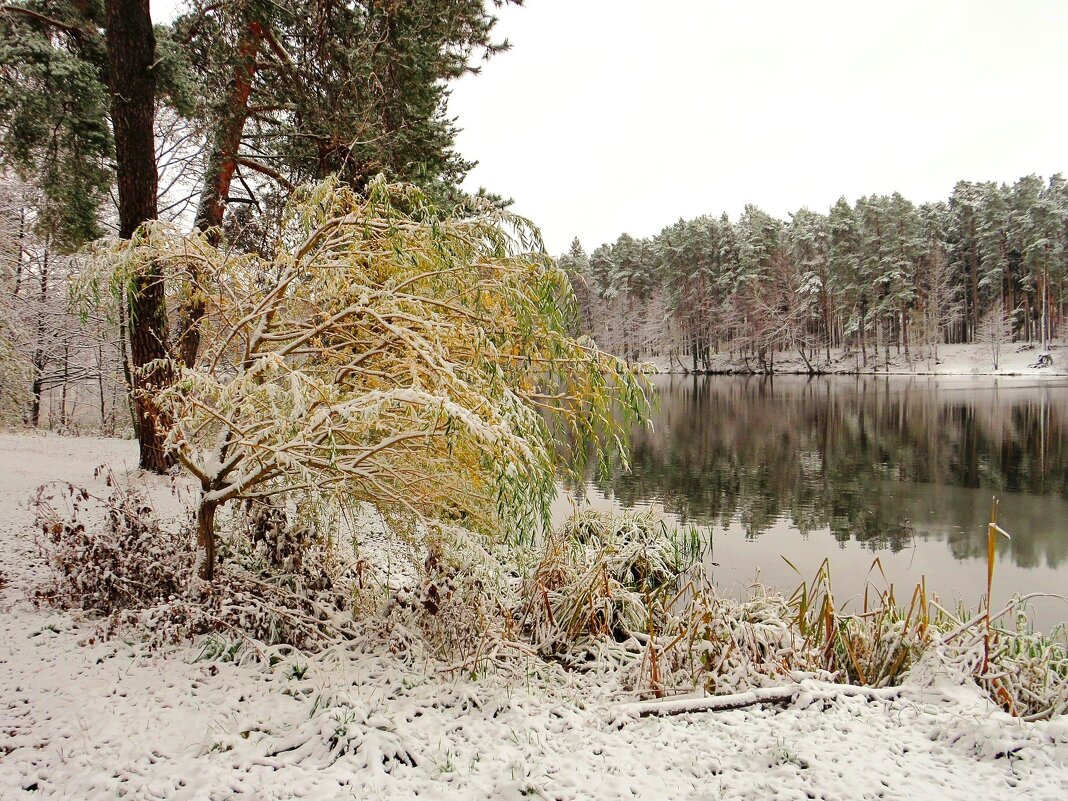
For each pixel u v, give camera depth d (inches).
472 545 148.7
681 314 2348.7
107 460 417.7
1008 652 148.9
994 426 808.3
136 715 109.7
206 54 364.8
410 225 152.9
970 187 2327.8
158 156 547.8
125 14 306.0
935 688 133.8
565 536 244.4
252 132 447.8
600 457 178.7
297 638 144.3
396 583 195.3
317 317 157.5
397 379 152.6
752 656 147.6
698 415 1053.2
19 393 610.2
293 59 365.7
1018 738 110.4
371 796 91.2
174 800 88.3
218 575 155.9
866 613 174.2
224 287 162.6
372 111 348.5
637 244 2699.3
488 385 142.0
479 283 156.6
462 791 94.8
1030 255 1926.7
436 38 396.5
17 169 367.9
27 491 293.4
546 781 97.7
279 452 132.6
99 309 155.6
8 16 320.2
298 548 161.9
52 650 133.3
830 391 1449.3
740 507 444.1
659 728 119.6
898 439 741.3
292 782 93.7
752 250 2086.6
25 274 642.2
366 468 149.8
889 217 2053.4
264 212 383.6
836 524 398.0
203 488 155.2
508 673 144.5
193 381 130.8
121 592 151.0
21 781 90.9
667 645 153.1
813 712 124.6
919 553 339.3
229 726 108.7
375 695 123.0
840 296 2106.3
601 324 2527.1
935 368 1956.2
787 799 94.7
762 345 2150.6
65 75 314.7
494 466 132.9
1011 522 399.5
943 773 102.1
